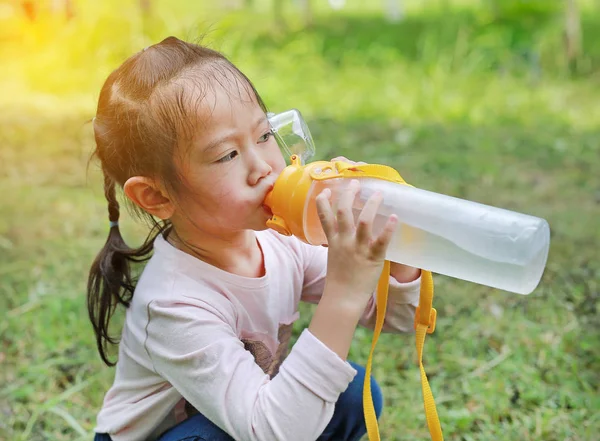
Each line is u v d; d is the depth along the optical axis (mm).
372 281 1315
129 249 1629
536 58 5320
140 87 1405
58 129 4359
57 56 5457
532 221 1293
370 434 1456
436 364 2256
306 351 1306
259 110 1412
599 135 4141
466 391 2127
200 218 1422
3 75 5398
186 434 1484
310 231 1353
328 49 5812
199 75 1381
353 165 1354
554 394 2100
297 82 5188
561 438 1947
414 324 1576
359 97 4887
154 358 1435
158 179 1418
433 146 4035
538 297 2570
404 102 4797
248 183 1381
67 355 2344
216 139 1348
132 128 1402
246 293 1487
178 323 1395
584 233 3000
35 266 2830
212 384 1349
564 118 4449
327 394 1299
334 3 7094
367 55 5660
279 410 1291
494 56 5418
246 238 1524
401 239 1360
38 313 2535
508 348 2305
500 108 4664
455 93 4957
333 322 1307
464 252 1323
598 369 2217
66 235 3062
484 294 2602
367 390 1465
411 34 6031
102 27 5535
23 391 2184
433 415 1468
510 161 3816
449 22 5902
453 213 1326
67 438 2027
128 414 1508
